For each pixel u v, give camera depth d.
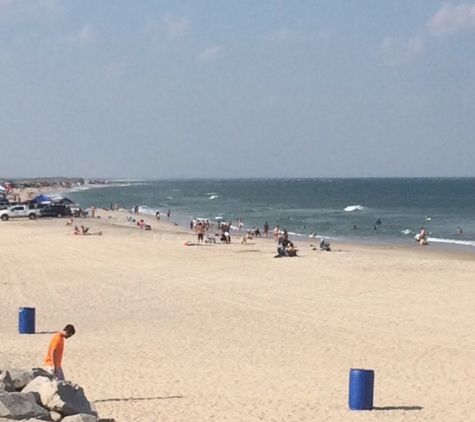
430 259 48.25
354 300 31.69
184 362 20.45
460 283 36.62
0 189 144.12
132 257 48.41
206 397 16.69
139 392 17.05
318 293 33.59
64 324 26.70
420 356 21.55
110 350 22.02
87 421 11.46
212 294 33.44
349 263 44.75
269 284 36.34
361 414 15.54
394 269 41.94
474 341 23.62
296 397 16.84
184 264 44.62
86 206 129.00
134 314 28.80
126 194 195.62
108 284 36.72
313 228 82.75
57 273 40.88
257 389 17.53
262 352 21.95
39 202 97.62
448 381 18.67
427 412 15.80
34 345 22.56
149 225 77.81
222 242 58.78
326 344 23.14
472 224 89.12
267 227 71.94
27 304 31.20
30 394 11.75
